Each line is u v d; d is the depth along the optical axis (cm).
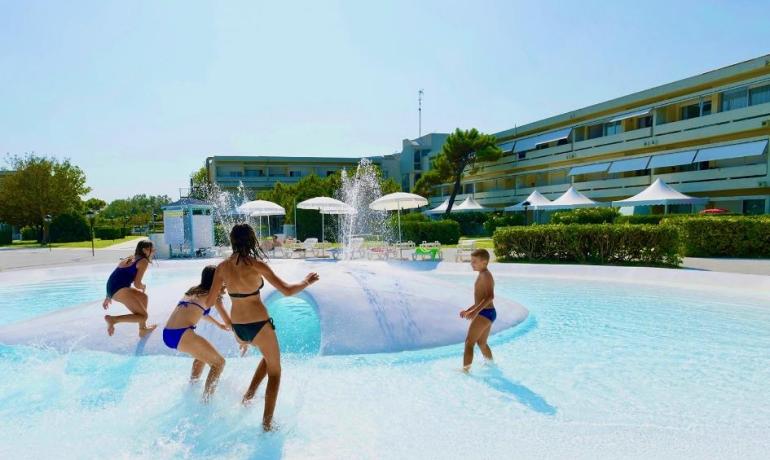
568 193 3005
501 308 815
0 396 472
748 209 2508
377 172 4197
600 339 702
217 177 5966
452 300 755
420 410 441
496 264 1520
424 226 2773
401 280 802
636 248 1501
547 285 1251
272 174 6119
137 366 556
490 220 3525
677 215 2273
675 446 364
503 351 638
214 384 472
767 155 2383
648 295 1088
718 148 2627
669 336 721
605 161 3391
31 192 3897
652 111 3050
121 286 605
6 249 3028
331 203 1994
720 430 393
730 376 535
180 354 591
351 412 434
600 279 1334
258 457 351
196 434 388
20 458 352
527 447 365
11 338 636
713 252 1689
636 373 547
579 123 3647
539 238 1650
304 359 595
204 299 473
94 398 465
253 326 400
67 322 673
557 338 709
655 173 3036
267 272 405
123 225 5888
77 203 4516
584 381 520
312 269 832
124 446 369
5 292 1255
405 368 563
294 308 805
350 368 561
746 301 1002
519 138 4391
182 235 2127
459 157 4231
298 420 414
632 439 376
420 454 354
